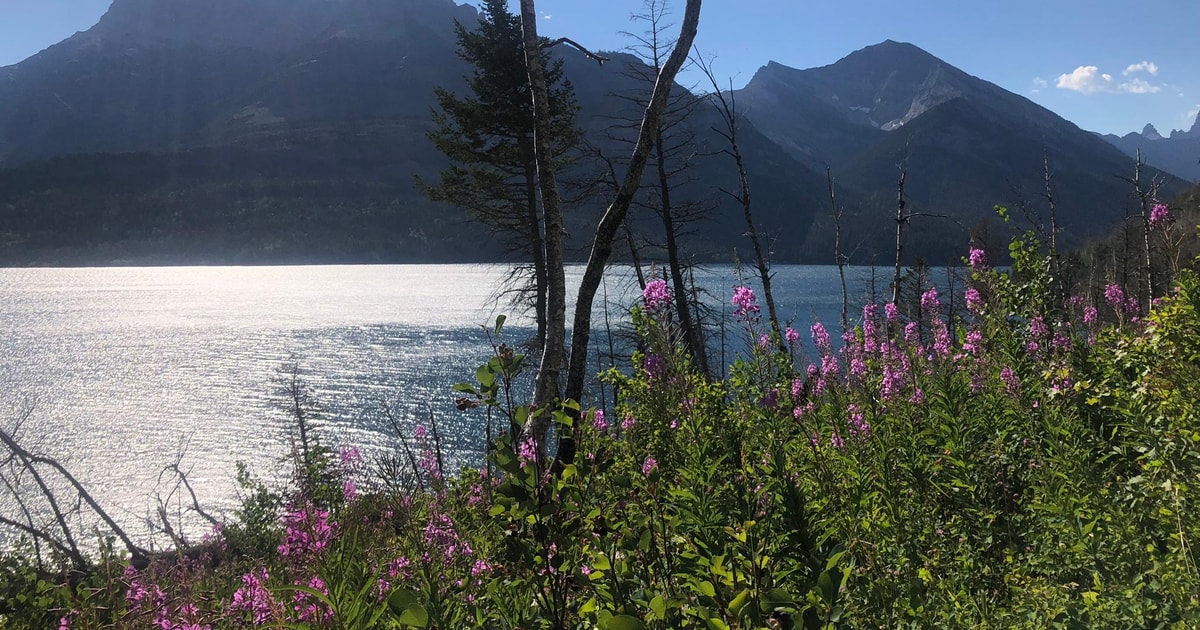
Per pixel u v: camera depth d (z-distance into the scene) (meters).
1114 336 6.64
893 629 3.37
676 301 13.33
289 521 3.68
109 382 58.62
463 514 4.71
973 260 7.98
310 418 43.69
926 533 4.52
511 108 18.88
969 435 5.59
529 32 6.17
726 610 2.12
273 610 3.26
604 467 2.75
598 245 6.22
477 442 35.06
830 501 4.27
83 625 4.52
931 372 6.59
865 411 5.84
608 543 2.75
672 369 5.14
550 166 6.10
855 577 3.73
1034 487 4.69
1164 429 4.36
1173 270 5.80
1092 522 3.87
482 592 3.30
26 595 6.40
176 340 83.94
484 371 2.66
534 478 2.53
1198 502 3.56
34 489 29.80
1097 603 3.18
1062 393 5.72
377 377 57.91
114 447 39.25
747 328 6.60
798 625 2.14
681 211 15.06
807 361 6.41
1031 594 3.57
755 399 6.29
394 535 4.61
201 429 43.12
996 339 7.11
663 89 6.25
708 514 3.42
